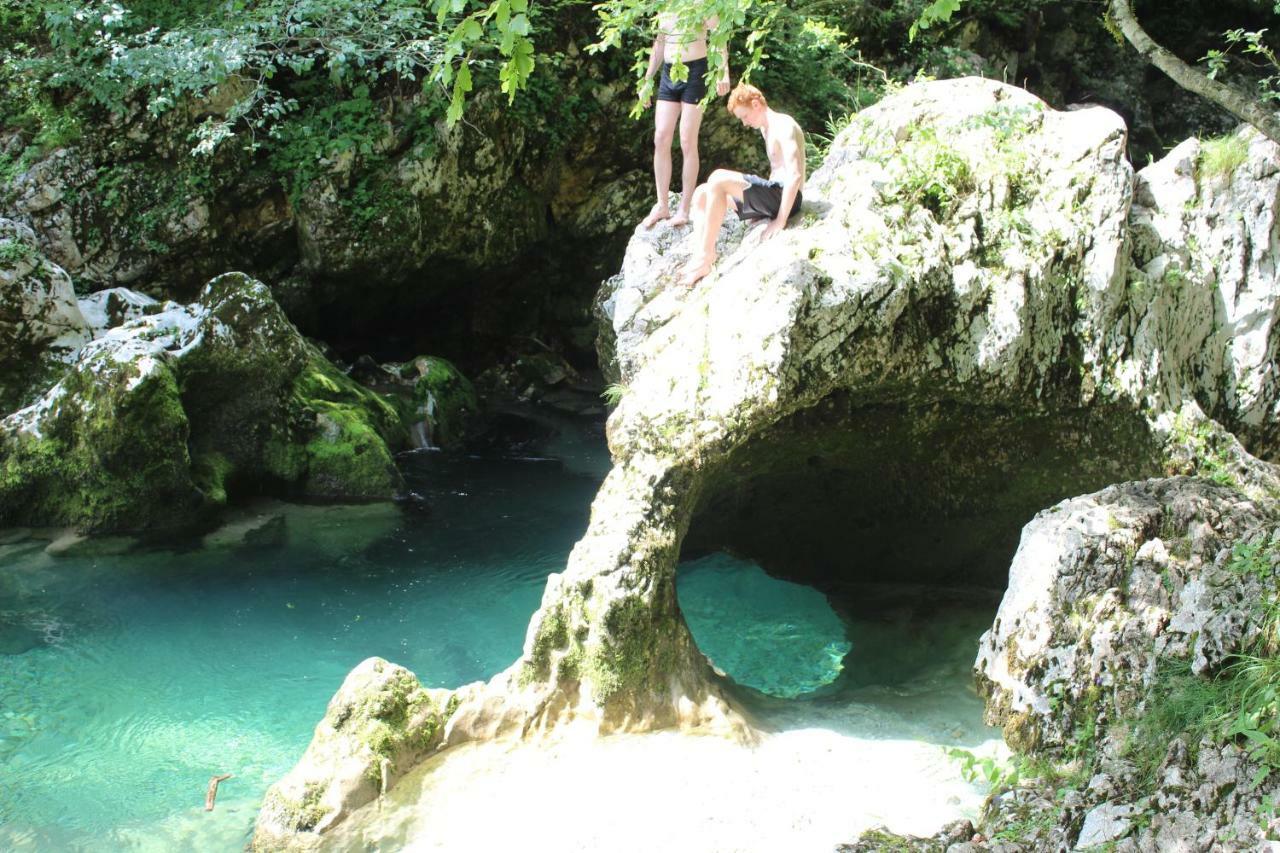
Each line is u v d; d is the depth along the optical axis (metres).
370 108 11.30
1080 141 6.18
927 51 14.79
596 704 5.21
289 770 5.40
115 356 8.48
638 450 5.56
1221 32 17.47
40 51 11.20
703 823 4.48
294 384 9.64
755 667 6.53
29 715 5.91
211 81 10.47
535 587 7.65
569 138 12.23
